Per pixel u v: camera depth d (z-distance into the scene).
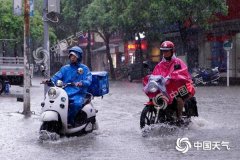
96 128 13.14
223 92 29.55
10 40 38.53
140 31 48.22
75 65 12.53
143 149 10.45
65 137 12.13
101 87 13.09
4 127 14.22
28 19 17.14
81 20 57.72
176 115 12.84
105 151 10.30
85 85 12.24
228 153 9.90
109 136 12.33
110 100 24.56
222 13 41.41
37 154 10.05
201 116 16.41
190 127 13.43
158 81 12.30
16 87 38.91
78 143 11.34
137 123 15.02
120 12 46.22
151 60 55.34
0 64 29.72
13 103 22.89
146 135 12.18
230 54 44.62
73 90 12.13
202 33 47.56
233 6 43.34
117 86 39.53
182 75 12.54
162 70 12.83
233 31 44.44
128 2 43.97
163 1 40.44
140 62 50.03
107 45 57.94
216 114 17.09
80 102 12.07
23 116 16.78
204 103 21.66
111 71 58.09
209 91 30.70
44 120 11.45
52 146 10.97
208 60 47.50
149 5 42.06
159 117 12.74
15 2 17.67
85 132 12.51
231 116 16.45
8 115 17.09
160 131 12.38
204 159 9.32
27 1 17.12
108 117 16.84
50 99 11.71
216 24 45.09
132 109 19.83
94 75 13.02
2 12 41.31
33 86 40.62
